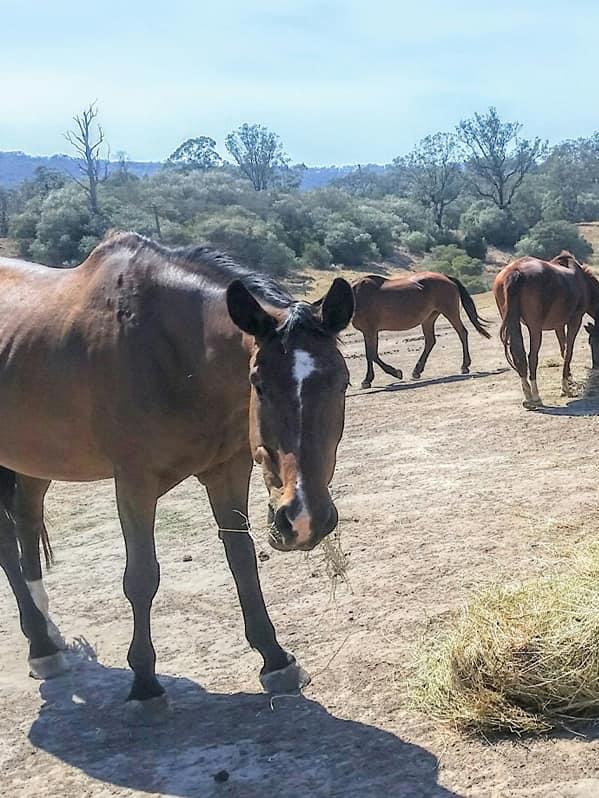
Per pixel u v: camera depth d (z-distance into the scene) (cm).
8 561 497
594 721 374
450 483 780
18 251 4506
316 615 522
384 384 1442
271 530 347
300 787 350
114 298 427
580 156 11438
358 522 693
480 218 6519
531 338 1063
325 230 5262
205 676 465
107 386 416
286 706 420
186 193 6009
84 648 517
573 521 629
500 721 374
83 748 402
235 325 384
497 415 1052
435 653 430
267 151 9494
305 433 340
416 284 1409
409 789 340
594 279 1166
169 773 372
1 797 367
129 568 420
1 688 476
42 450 459
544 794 327
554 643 390
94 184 4766
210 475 447
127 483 420
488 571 554
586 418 984
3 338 466
